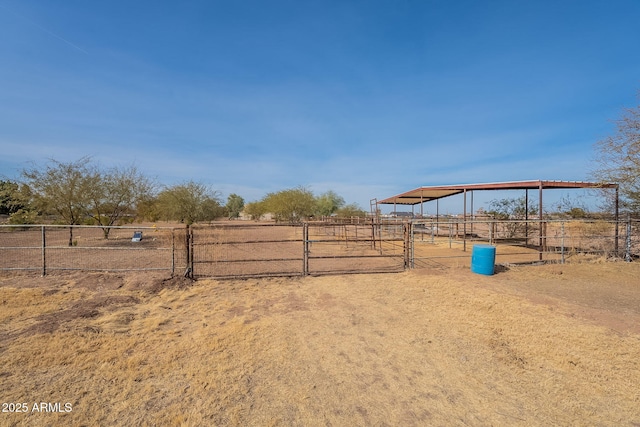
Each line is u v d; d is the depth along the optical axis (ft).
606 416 10.08
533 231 62.64
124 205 63.62
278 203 132.26
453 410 10.36
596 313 19.13
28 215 63.26
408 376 12.48
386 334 16.53
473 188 52.75
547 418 9.98
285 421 9.66
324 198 178.60
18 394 10.80
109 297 22.38
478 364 13.39
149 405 10.30
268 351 14.42
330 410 10.25
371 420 9.79
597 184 40.55
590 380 12.09
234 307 20.89
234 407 10.28
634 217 42.16
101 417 9.66
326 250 50.78
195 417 9.71
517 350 14.57
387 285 26.40
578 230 45.96
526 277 29.19
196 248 41.83
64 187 54.60
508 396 11.16
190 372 12.39
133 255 42.11
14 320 17.84
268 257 41.39
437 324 17.83
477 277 29.14
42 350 13.94
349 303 21.75
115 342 14.90
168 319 18.40
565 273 30.94
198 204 102.63
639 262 36.76
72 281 26.73
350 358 13.91
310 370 12.84
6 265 34.91
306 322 18.17
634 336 15.79
